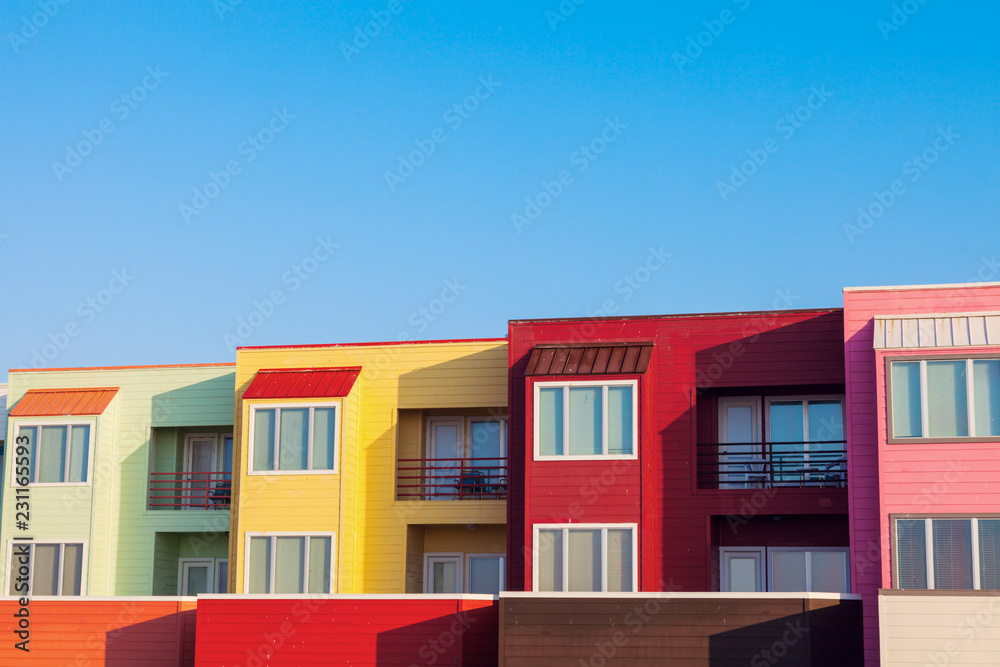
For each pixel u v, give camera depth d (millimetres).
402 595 28844
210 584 36781
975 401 26922
